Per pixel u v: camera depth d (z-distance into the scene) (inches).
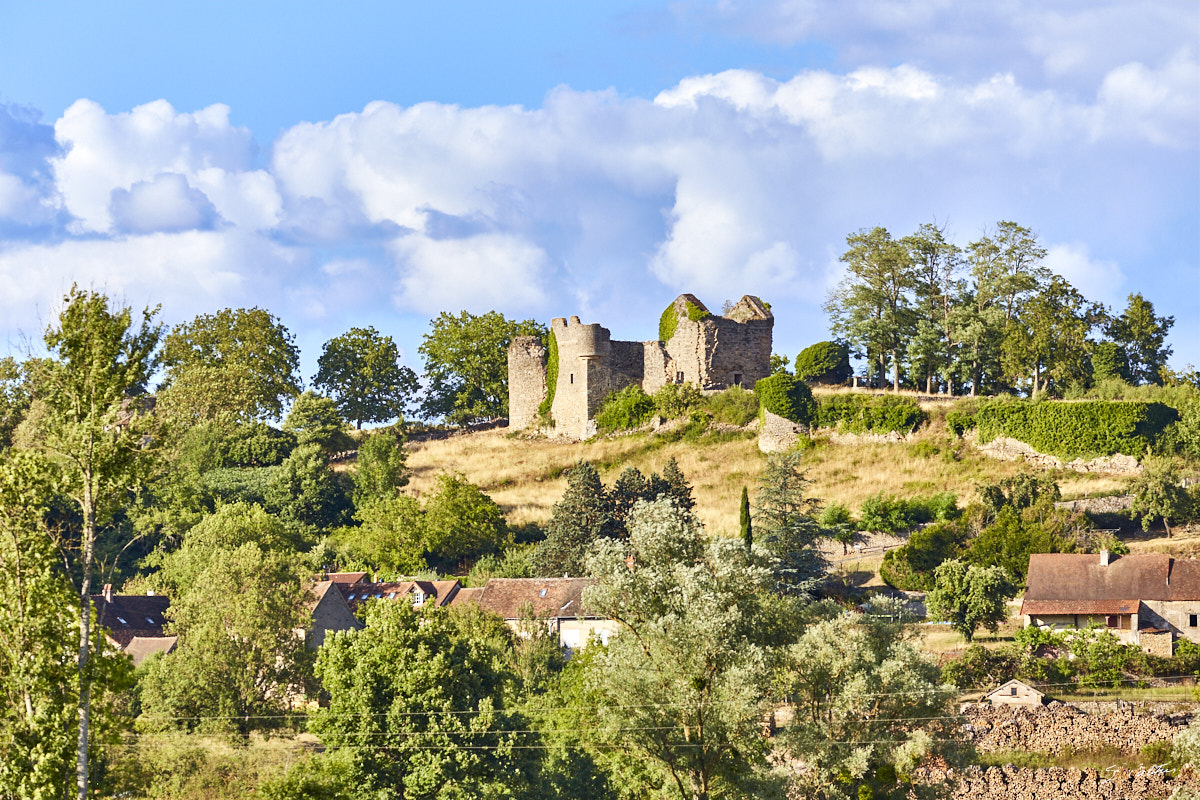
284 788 1551.4
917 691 1601.9
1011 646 2534.5
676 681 1551.4
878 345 4082.2
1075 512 3065.9
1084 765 2015.3
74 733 1237.1
